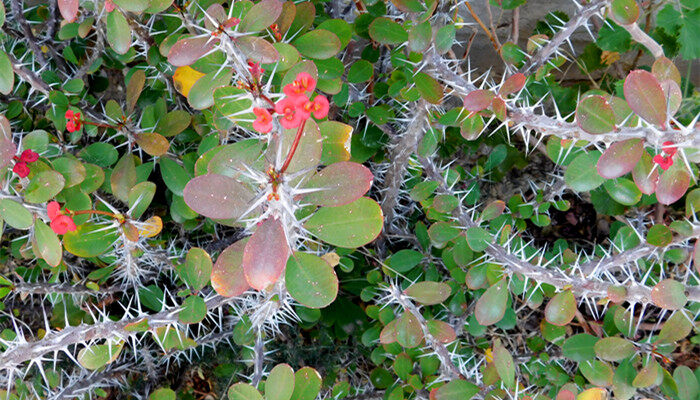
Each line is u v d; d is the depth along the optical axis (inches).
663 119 12.5
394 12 20.6
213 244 21.2
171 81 21.0
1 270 25.1
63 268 20.9
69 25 20.0
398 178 20.6
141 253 18.3
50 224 15.6
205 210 11.8
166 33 18.6
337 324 22.8
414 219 24.9
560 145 17.8
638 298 15.8
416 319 17.7
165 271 22.1
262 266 11.5
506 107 14.8
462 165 27.3
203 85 14.7
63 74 23.6
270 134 12.5
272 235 11.6
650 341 17.2
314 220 12.7
